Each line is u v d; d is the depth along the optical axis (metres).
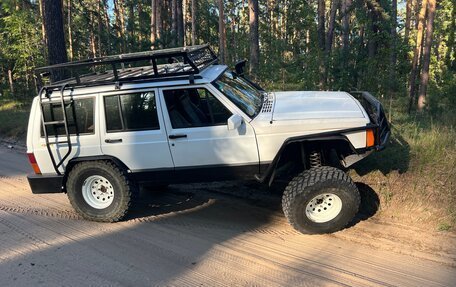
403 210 5.21
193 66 5.15
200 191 6.57
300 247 4.66
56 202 6.52
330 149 5.55
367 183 5.61
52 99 5.42
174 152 5.23
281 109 5.27
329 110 5.14
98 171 5.45
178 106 5.23
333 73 13.83
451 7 15.73
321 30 19.39
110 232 5.34
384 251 4.44
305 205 4.76
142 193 6.66
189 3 32.94
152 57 5.09
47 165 5.59
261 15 30.06
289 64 14.60
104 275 4.29
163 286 4.04
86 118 5.40
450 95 12.87
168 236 5.14
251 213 5.66
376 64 15.37
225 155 5.13
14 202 6.61
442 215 4.92
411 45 17.91
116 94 5.29
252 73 14.73
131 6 29.45
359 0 19.75
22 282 4.23
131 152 5.33
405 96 15.52
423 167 5.51
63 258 4.70
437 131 6.68
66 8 24.75
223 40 20.48
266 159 5.09
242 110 5.09
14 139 11.46
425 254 4.33
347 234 4.86
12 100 21.47
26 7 22.09
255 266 4.30
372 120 5.10
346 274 4.05
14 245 5.09
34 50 19.23
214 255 4.59
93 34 28.00
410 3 21.09
